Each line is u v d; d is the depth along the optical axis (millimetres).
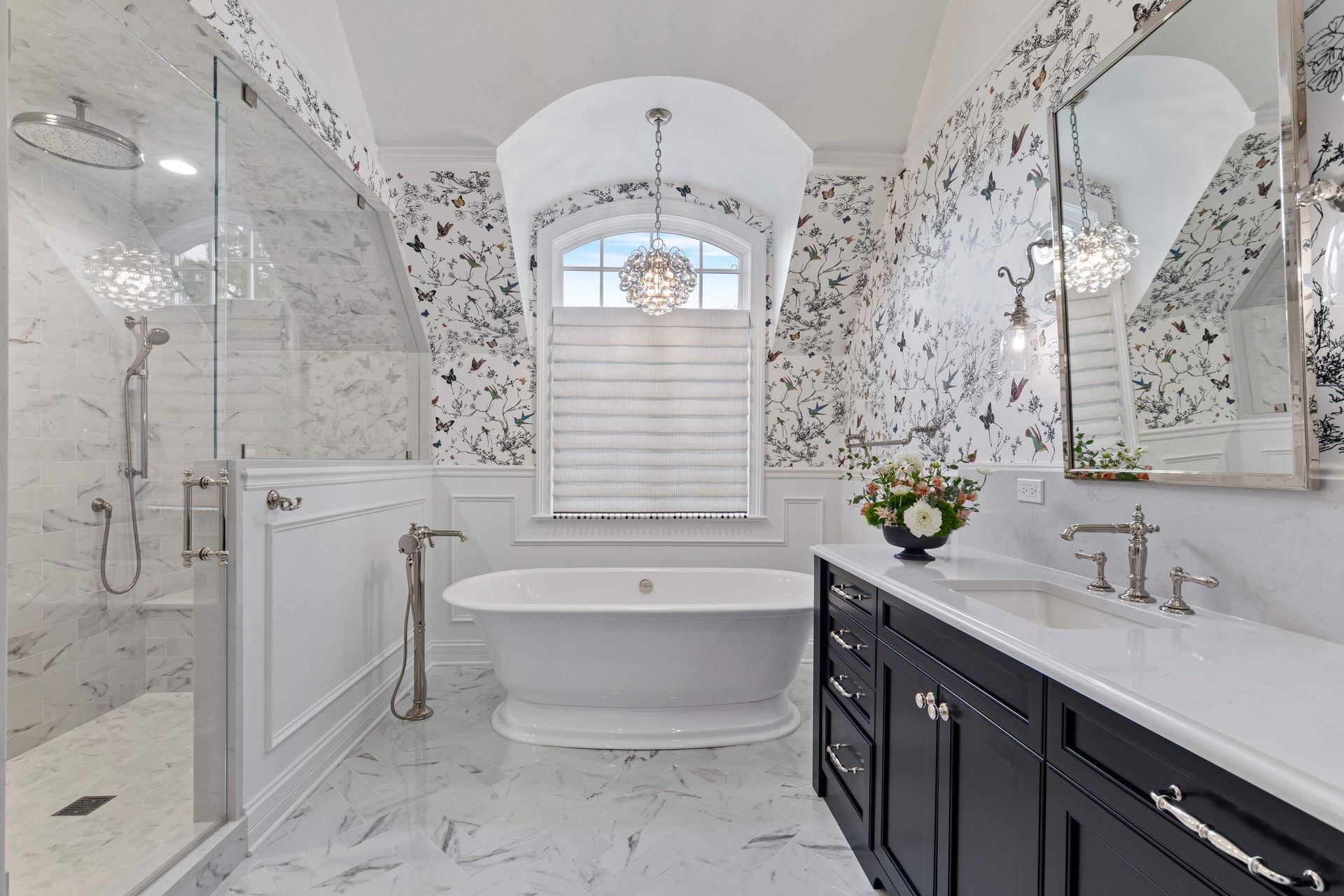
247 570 1889
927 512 1847
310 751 2215
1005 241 2115
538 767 2350
